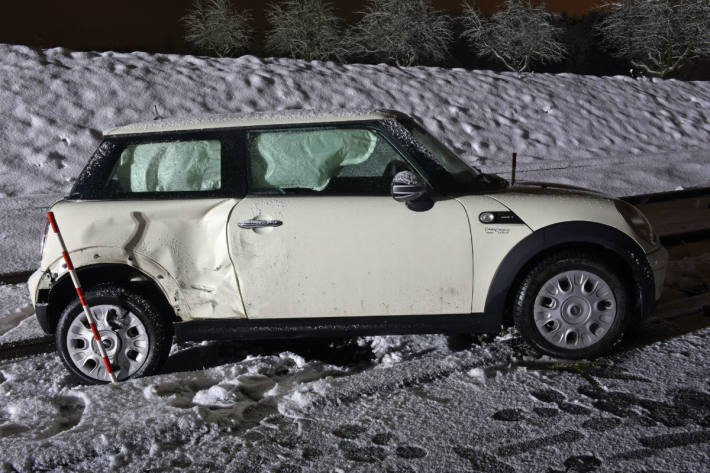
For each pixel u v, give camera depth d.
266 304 4.15
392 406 3.72
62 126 14.49
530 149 16.12
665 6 26.64
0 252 8.09
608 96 20.45
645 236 4.21
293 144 4.26
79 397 4.02
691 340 4.47
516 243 4.06
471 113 17.77
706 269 6.20
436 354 4.36
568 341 4.17
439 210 4.07
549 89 20.16
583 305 4.13
